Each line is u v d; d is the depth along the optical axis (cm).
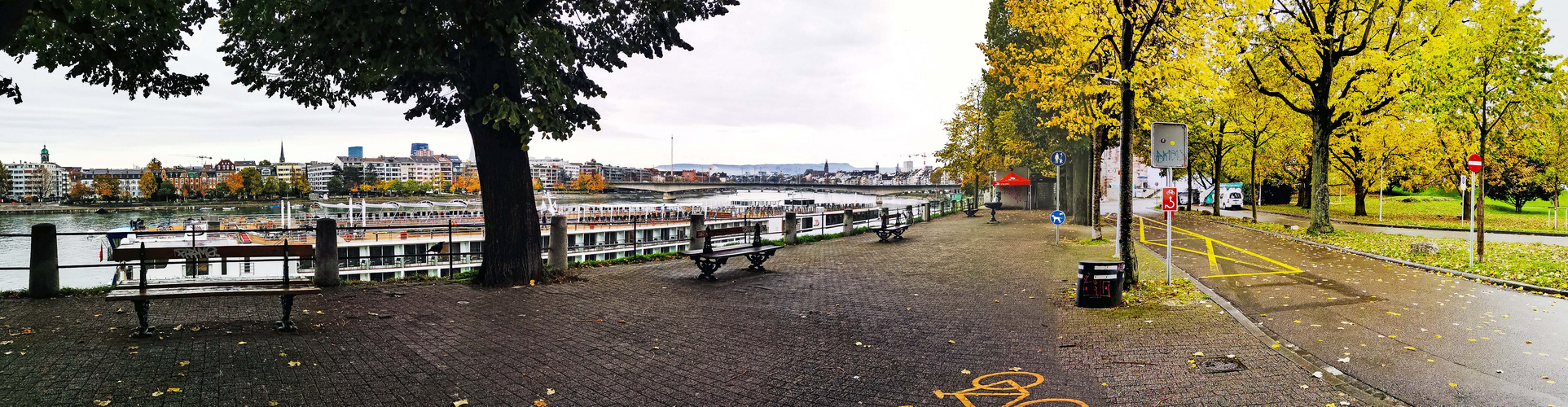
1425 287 1209
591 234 5216
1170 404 584
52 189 18425
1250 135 3466
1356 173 3994
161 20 955
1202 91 1422
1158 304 1053
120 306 939
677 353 747
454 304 1022
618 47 1295
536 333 834
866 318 948
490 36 792
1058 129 2995
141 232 1084
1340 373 671
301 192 16012
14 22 560
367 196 16900
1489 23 1630
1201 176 6134
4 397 552
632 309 1007
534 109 1024
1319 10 2283
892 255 1814
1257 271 1441
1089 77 1834
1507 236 2412
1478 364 700
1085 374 676
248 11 942
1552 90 1603
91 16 892
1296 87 3216
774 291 1195
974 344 796
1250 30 2230
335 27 771
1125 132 1211
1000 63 2408
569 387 623
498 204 1216
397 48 784
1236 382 646
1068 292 1175
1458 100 1608
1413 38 2144
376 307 980
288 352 717
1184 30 1363
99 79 1008
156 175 15238
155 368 644
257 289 805
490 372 664
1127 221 1209
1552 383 635
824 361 720
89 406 535
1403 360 717
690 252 1343
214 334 787
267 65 1116
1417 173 3972
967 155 4738
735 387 629
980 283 1286
